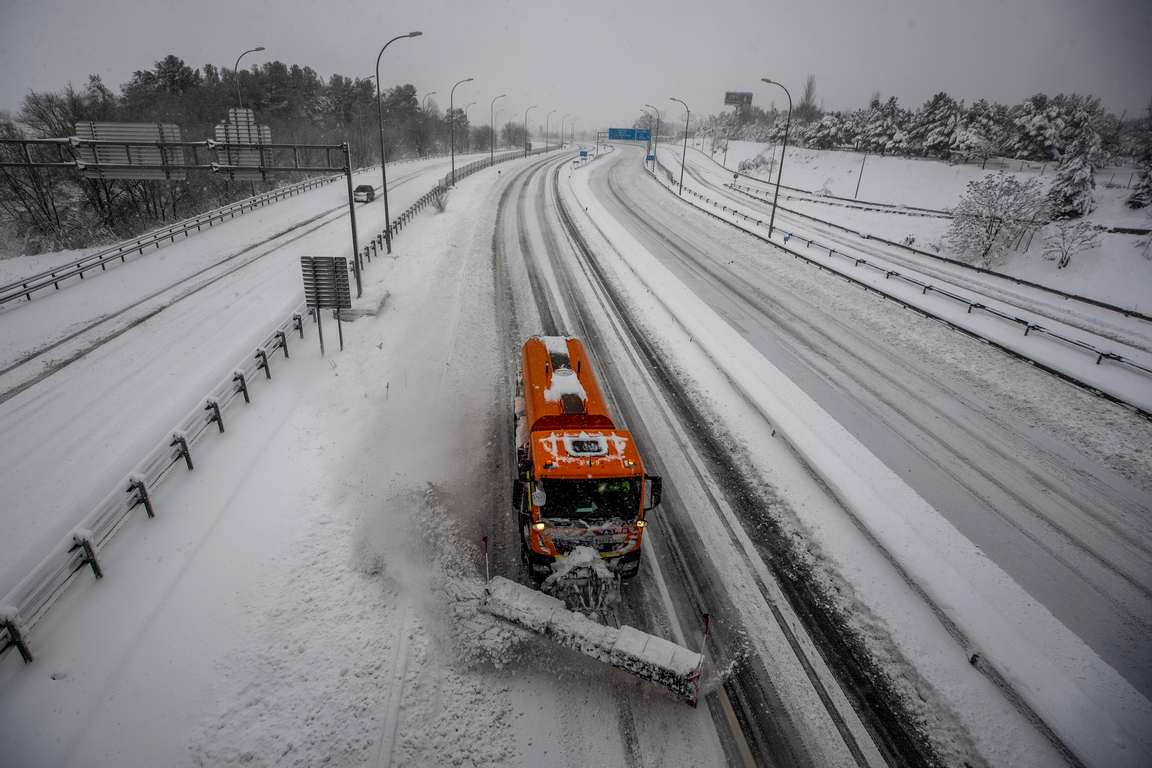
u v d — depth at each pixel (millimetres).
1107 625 8102
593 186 55781
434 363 15609
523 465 8836
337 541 8977
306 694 6570
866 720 6648
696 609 8203
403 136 92688
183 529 8945
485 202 41719
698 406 14242
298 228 32969
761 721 6629
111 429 12102
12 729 5895
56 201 38969
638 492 8250
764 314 21328
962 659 7438
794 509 10383
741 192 58281
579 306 21422
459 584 8430
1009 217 32094
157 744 5910
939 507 10539
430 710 6543
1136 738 6406
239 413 12516
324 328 17859
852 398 14875
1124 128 79500
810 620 8031
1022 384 15953
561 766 6055
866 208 47875
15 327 18078
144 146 17391
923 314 21281
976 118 70438
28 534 8898
